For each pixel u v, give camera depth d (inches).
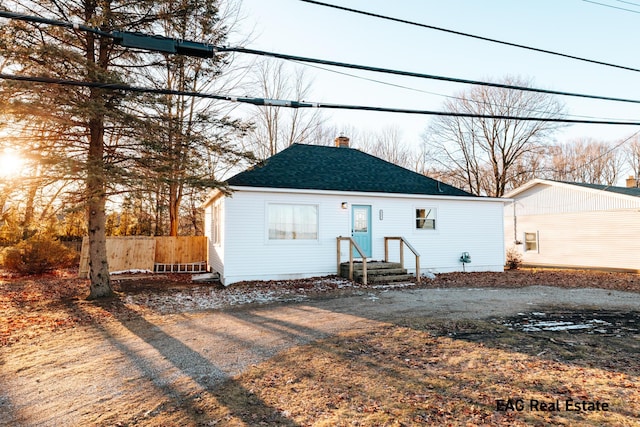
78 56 301.1
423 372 182.7
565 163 1481.3
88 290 445.7
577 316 298.0
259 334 253.6
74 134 363.6
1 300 384.5
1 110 287.3
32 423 142.0
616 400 151.5
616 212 715.4
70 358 212.7
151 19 376.2
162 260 663.8
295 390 164.9
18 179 329.4
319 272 519.5
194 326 278.4
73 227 775.7
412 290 431.5
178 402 156.0
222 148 409.1
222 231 499.2
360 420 138.0
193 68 446.0
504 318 290.4
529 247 893.2
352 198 543.5
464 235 605.9
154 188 370.0
